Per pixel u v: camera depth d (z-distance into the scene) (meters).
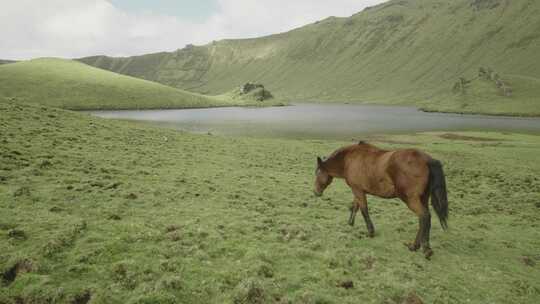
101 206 10.37
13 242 6.74
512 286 7.92
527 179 26.56
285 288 6.39
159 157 22.22
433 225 12.84
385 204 16.52
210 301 5.65
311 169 26.98
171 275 6.20
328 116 141.25
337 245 9.22
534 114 151.25
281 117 132.50
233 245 8.26
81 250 6.76
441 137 73.75
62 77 176.12
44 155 16.25
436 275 7.99
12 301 5.10
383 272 7.59
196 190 14.65
